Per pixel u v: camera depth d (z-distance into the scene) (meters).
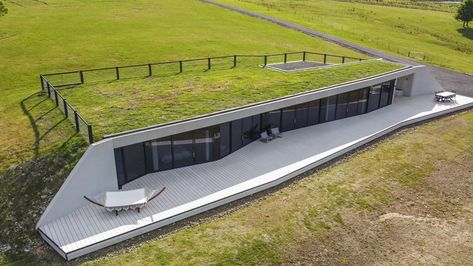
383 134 25.52
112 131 18.02
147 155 19.11
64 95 23.67
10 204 16.25
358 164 21.64
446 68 42.81
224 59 37.16
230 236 15.42
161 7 62.44
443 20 74.56
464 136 25.81
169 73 29.73
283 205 17.61
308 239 15.46
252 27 54.34
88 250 14.38
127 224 15.61
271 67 31.89
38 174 17.00
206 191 18.02
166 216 16.12
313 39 50.34
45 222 15.62
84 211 16.42
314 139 24.02
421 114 28.72
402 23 69.50
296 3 81.19
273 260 14.30
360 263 14.45
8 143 18.95
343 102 27.27
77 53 38.09
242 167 20.39
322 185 19.36
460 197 19.06
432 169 21.45
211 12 61.94
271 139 23.80
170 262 13.98
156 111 20.67
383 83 29.38
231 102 22.25
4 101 25.02
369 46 49.84
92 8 58.31
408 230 16.42
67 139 18.38
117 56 37.72
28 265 13.97
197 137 20.11
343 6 82.00
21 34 43.06
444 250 15.37
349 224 16.52
